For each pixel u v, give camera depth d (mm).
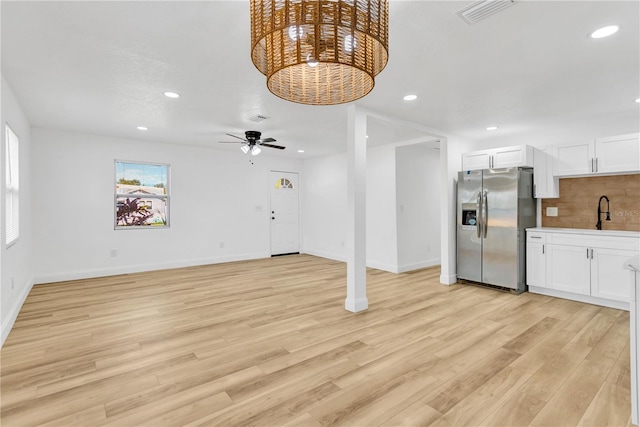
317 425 1720
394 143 5703
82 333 2941
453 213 4957
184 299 4020
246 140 5117
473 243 4719
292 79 1786
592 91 3143
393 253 5754
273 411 1837
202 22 1983
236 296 4160
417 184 6129
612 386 2078
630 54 2385
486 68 2631
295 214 7770
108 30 2070
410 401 1929
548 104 3533
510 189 4324
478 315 3432
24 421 1742
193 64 2566
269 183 7312
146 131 4914
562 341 2766
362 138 3596
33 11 1854
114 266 5406
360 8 1336
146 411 1832
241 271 5730
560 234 4027
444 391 2031
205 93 3217
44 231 4793
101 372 2258
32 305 3746
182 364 2379
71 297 4082
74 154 5023
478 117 4035
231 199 6742
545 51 2342
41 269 4781
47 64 2553
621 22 1970
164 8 1840
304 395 1991
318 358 2475
